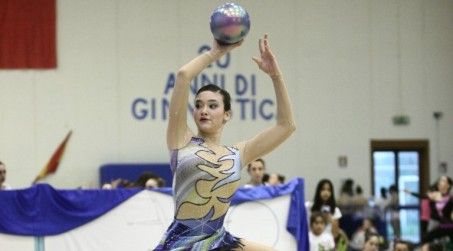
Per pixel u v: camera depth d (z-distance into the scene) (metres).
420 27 37.25
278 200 17.83
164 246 8.73
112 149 34.31
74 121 34.06
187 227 8.73
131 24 34.72
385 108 36.81
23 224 16.59
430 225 26.81
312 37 36.31
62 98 34.00
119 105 34.47
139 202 17.08
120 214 17.03
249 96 35.47
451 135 37.25
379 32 36.88
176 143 8.88
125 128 34.47
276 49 36.00
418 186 37.19
